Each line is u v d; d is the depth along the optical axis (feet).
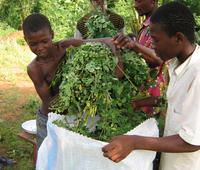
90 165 5.18
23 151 12.28
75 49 6.08
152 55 5.69
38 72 6.67
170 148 4.81
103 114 5.66
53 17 34.42
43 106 7.47
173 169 5.53
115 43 5.57
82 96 5.63
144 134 5.56
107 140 5.62
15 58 27.02
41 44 6.04
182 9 4.68
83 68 5.58
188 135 4.67
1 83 21.06
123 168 5.09
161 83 7.75
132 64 5.94
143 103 6.32
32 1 40.50
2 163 11.20
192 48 4.96
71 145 5.23
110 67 5.60
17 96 18.70
